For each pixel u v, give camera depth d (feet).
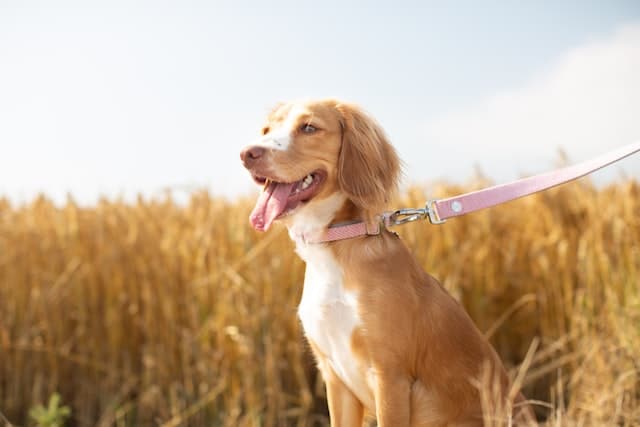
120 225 19.58
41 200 21.53
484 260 19.01
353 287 8.47
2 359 17.90
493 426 8.54
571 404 12.72
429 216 9.07
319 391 16.84
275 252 17.74
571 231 18.74
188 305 17.74
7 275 18.85
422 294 8.75
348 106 9.41
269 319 16.84
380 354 8.30
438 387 8.75
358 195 8.82
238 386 16.42
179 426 16.49
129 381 17.65
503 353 18.66
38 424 17.10
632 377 12.94
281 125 9.27
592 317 16.35
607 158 8.21
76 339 18.56
